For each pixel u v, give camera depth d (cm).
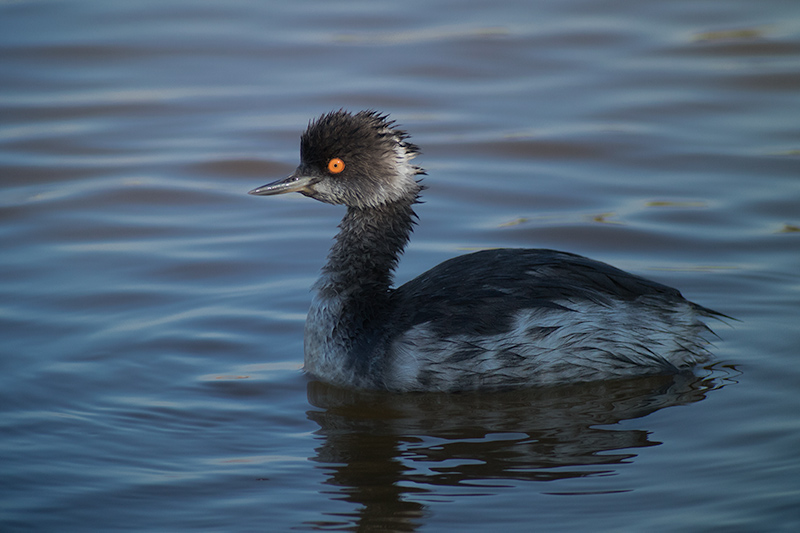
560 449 984
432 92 1991
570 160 1762
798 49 2116
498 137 1836
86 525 868
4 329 1244
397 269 1409
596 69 2073
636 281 1145
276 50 2169
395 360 1109
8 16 2294
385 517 872
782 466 934
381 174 1198
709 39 2180
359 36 2241
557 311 1108
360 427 1041
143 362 1177
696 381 1121
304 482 933
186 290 1367
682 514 862
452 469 950
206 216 1609
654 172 1712
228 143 1833
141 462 970
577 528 848
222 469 959
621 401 1083
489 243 1495
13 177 1714
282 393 1120
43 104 1959
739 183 1659
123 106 1962
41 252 1473
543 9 2347
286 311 1312
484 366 1099
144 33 2242
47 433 1020
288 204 1667
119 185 1698
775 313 1267
